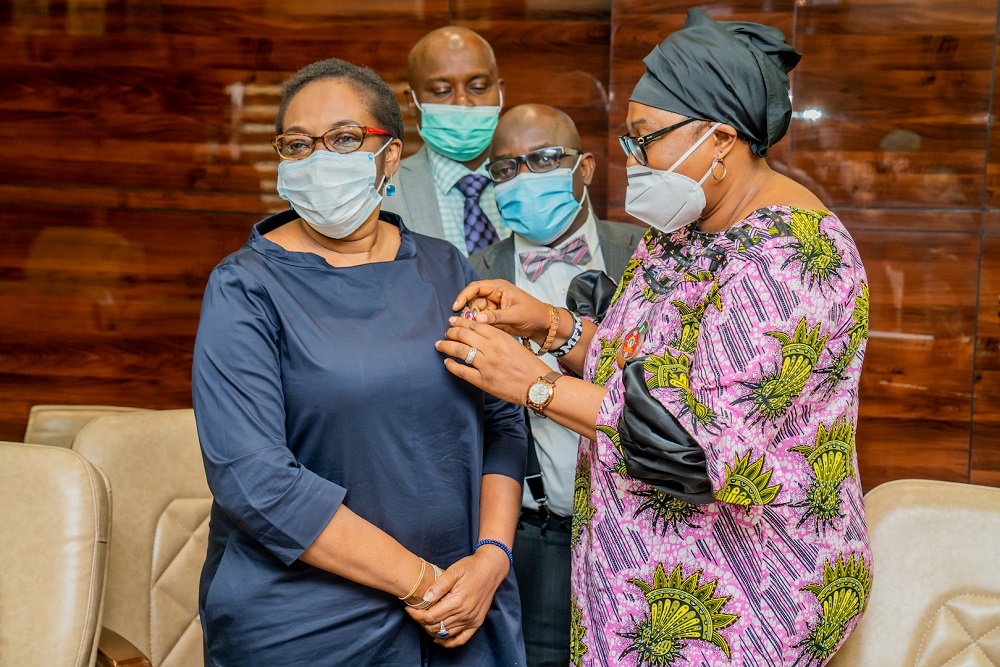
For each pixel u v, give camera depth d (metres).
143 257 3.49
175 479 2.06
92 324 3.53
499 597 1.52
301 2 3.34
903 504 1.63
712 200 1.44
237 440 1.30
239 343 1.32
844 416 1.38
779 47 1.40
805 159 3.09
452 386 1.44
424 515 1.42
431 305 1.47
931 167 3.03
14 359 3.57
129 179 3.47
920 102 3.01
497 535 1.51
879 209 3.07
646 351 1.42
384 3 3.33
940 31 2.96
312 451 1.37
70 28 3.41
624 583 1.42
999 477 3.08
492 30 3.33
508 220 2.06
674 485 1.29
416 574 1.35
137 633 1.97
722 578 1.37
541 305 1.68
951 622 1.58
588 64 3.33
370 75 1.44
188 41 3.38
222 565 1.39
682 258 1.48
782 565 1.37
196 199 3.46
